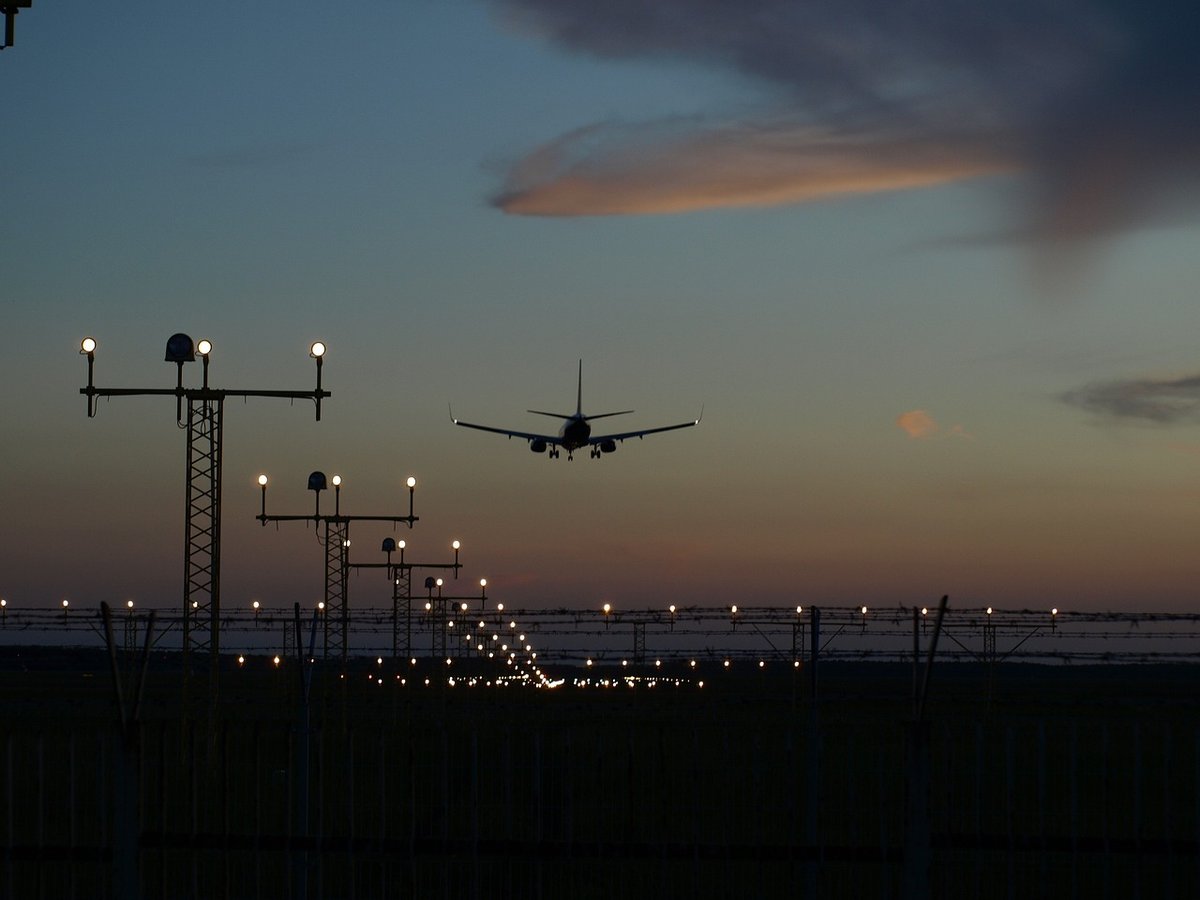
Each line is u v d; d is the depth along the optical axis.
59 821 58.31
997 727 86.69
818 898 39.91
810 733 42.81
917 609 60.16
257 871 39.03
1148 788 72.56
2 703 125.56
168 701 125.88
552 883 48.53
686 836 56.19
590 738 80.69
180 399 83.12
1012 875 36.97
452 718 91.25
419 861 52.53
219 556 83.19
